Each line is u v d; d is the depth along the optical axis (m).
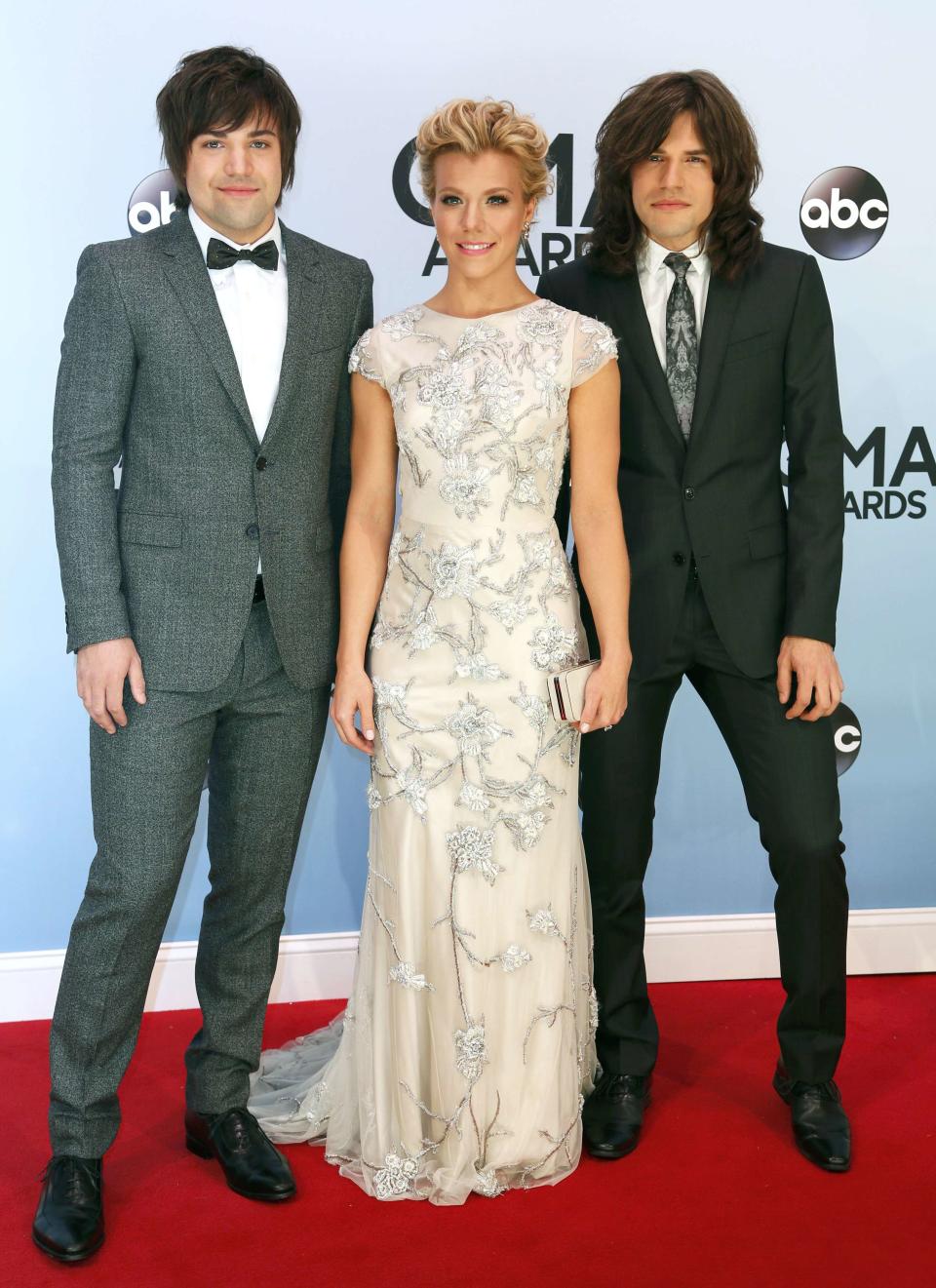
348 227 2.75
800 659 2.18
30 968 2.83
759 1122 2.38
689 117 2.08
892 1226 2.03
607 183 2.17
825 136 2.79
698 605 2.24
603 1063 2.38
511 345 2.04
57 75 2.61
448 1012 2.12
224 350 2.00
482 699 2.09
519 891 2.13
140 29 2.62
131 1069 2.61
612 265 2.20
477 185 1.99
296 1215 2.09
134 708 2.04
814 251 2.82
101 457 2.00
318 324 2.09
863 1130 2.33
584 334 2.07
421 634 2.10
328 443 2.14
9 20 2.59
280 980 2.94
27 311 2.66
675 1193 2.13
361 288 2.18
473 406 2.03
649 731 2.29
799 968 2.27
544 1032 2.16
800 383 2.22
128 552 2.04
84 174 2.65
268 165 1.99
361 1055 2.21
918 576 2.94
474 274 2.04
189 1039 2.75
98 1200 2.04
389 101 2.71
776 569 2.25
